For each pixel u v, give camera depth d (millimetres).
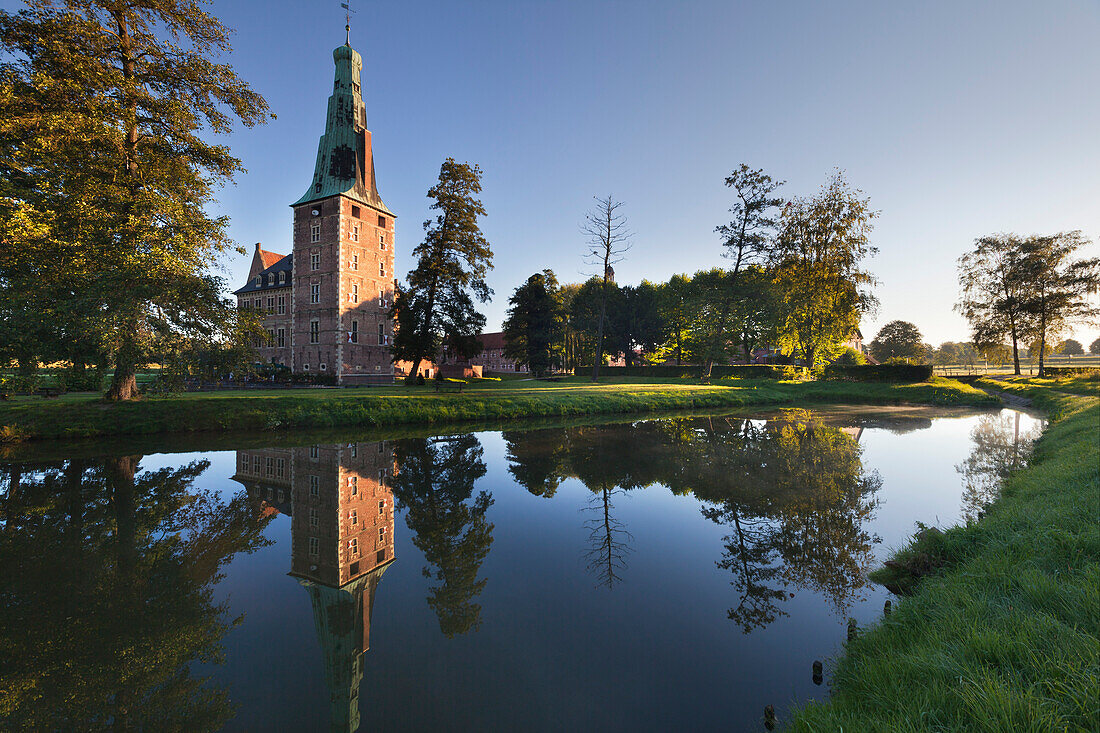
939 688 2621
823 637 4598
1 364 14977
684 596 5562
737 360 58688
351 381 44656
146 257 15086
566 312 66562
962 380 46312
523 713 3516
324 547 7301
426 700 3709
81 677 4113
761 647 4426
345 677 4004
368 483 11039
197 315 17094
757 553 6824
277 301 52375
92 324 13938
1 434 15008
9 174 15586
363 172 47031
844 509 8695
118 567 6477
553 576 6184
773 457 13609
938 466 11961
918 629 3688
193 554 6977
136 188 17250
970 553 5480
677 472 11922
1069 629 2836
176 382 16703
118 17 17281
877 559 6375
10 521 8234
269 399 20922
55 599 5535
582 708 3535
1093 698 2172
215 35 18750
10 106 14406
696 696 3676
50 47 15281
